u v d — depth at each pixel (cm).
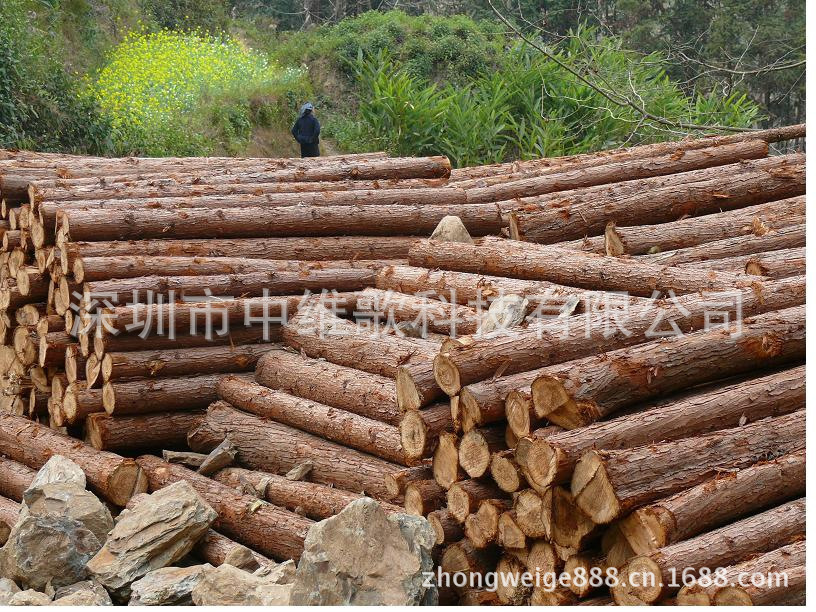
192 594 411
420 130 1798
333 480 513
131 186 747
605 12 2752
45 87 1423
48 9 1777
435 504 445
